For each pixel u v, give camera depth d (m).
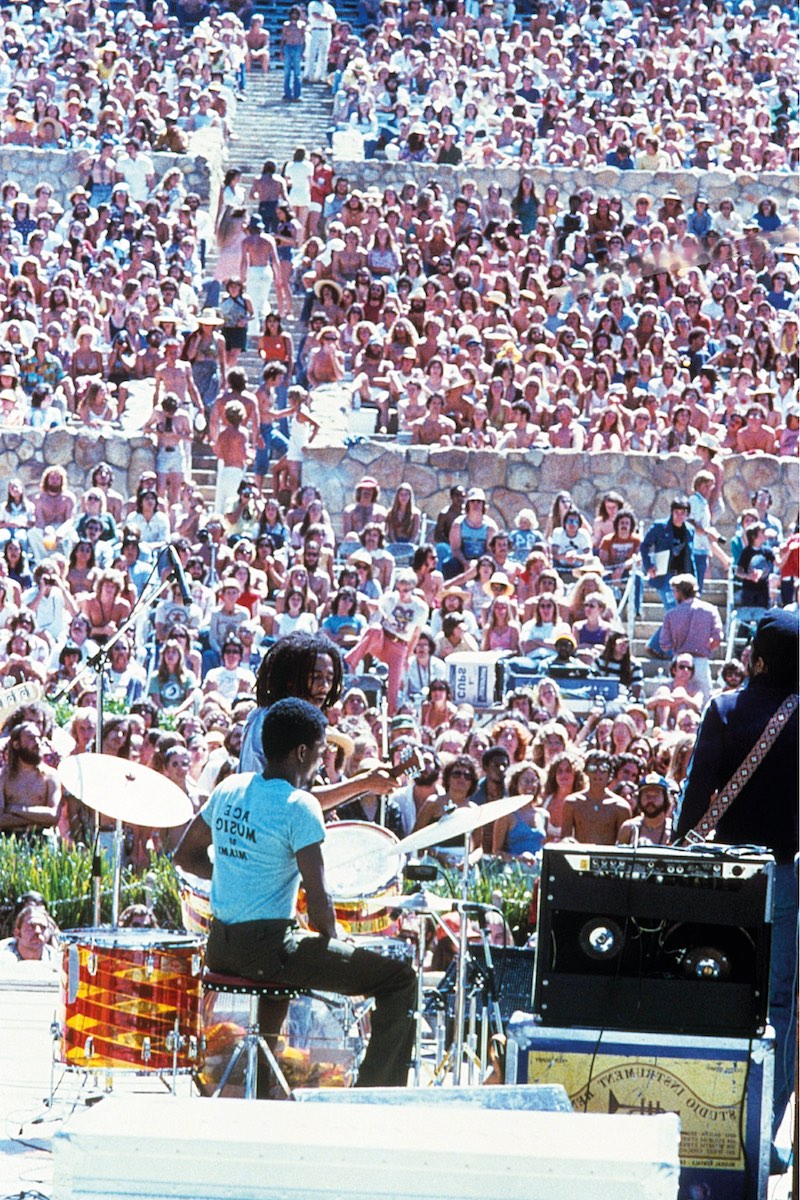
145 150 44.50
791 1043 9.71
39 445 33.12
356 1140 6.14
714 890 8.77
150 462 33.12
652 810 18.52
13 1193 9.01
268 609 28.14
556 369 36.28
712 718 10.06
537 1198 6.02
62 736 21.00
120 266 39.16
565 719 23.98
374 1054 9.91
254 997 9.73
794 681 9.98
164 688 25.47
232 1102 6.64
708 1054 8.72
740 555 30.67
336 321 37.62
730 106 51.28
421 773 19.11
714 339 38.81
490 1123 6.43
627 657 27.41
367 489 31.69
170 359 34.41
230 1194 6.08
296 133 49.47
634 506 33.50
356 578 28.50
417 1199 6.04
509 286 39.44
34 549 30.36
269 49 54.22
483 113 49.59
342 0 56.03
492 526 30.69
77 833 20.02
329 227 41.03
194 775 20.75
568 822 18.84
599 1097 8.76
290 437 33.50
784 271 39.31
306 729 9.91
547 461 33.53
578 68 51.84
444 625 28.06
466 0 54.06
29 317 36.59
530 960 11.96
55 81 48.06
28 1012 13.89
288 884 9.82
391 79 49.91
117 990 10.26
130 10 52.06
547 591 28.27
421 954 10.98
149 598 14.50
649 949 8.85
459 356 35.69
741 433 34.16
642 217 41.50
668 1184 5.96
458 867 17.62
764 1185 8.69
